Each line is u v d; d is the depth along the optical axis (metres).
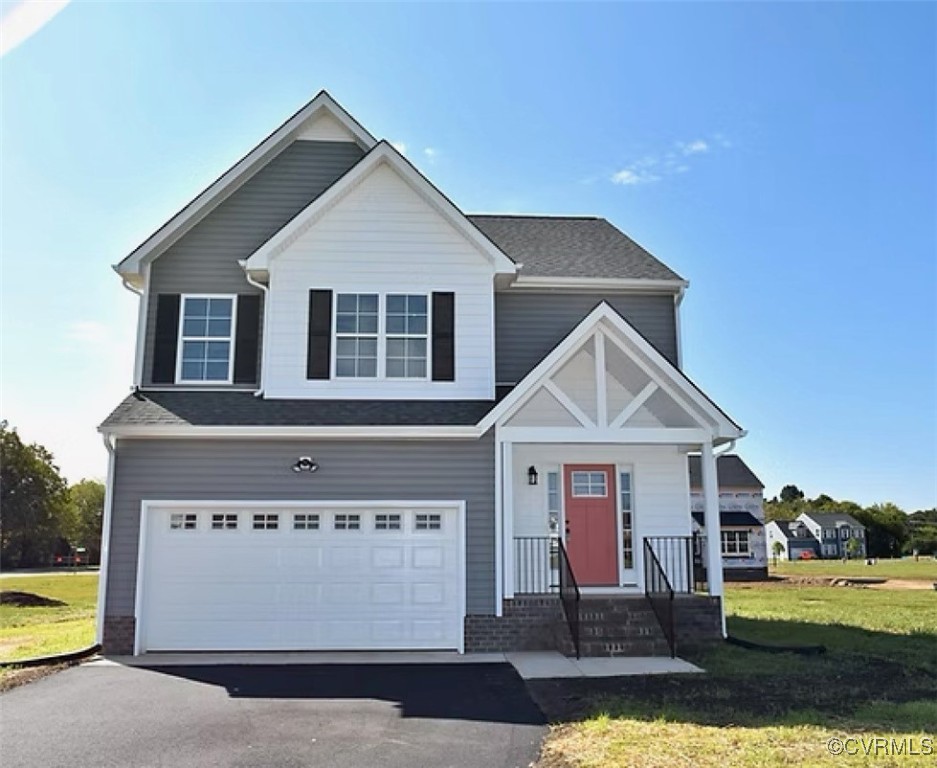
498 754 6.66
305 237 13.73
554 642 12.15
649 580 13.59
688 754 6.39
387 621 12.14
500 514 12.43
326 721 7.79
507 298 15.00
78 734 7.33
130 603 11.88
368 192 13.94
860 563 63.44
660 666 10.62
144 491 12.15
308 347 13.41
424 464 12.48
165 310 13.93
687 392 12.80
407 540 12.35
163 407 12.77
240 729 7.50
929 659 11.08
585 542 14.30
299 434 12.20
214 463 12.28
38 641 13.33
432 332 13.61
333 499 12.30
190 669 10.60
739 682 9.48
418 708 8.33
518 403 12.46
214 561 12.12
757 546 34.97
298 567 12.19
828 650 11.90
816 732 7.02
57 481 65.06
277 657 11.48
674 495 14.58
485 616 12.18
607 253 16.27
